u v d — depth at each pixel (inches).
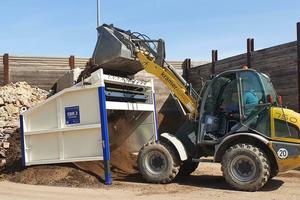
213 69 743.7
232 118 391.2
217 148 382.9
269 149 369.4
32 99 693.3
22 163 445.4
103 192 360.8
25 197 342.6
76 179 405.7
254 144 375.9
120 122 485.4
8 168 476.1
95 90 407.5
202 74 786.8
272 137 365.1
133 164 476.7
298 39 530.9
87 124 411.2
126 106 445.1
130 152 492.7
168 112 770.2
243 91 382.3
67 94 420.5
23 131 443.2
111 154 475.8
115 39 432.5
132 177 437.4
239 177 366.9
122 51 429.1
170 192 359.9
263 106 372.8
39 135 437.4
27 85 745.6
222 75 396.8
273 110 368.2
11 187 388.5
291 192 358.0
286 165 360.8
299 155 356.2
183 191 364.2
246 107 378.3
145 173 405.7
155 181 401.4
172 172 397.4
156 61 434.9
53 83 788.0
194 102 414.9
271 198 333.1
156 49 438.0
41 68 784.9
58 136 428.5
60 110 425.1
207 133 397.4
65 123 422.9
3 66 765.9
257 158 357.7
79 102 415.8
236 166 368.2
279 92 570.3
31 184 405.7
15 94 682.8
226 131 392.8
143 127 496.7
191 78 828.6
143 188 378.6
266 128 368.5
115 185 392.8
